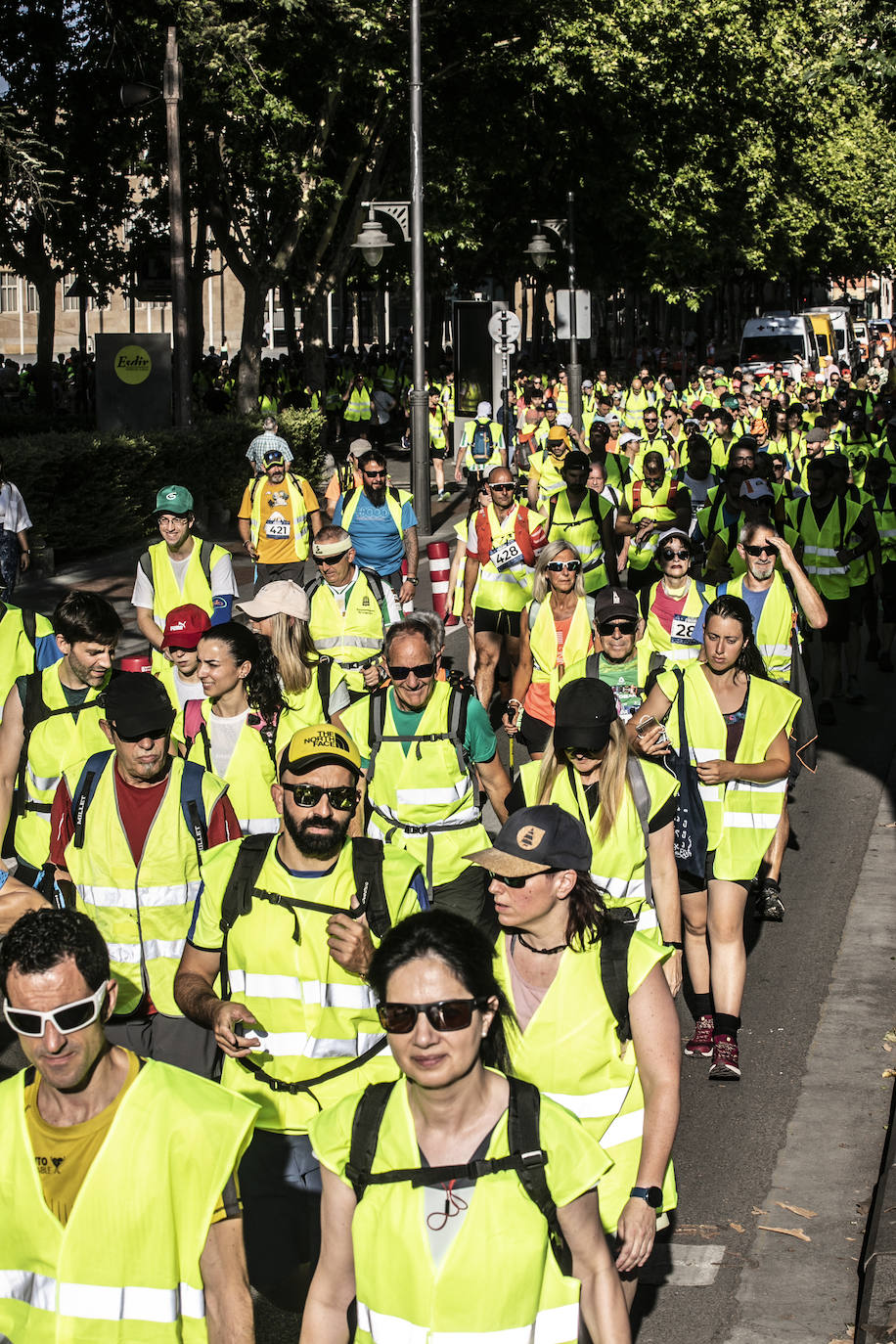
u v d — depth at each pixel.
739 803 6.52
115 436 20.67
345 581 8.84
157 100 27.14
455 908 6.05
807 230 51.88
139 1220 3.13
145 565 9.09
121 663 7.38
